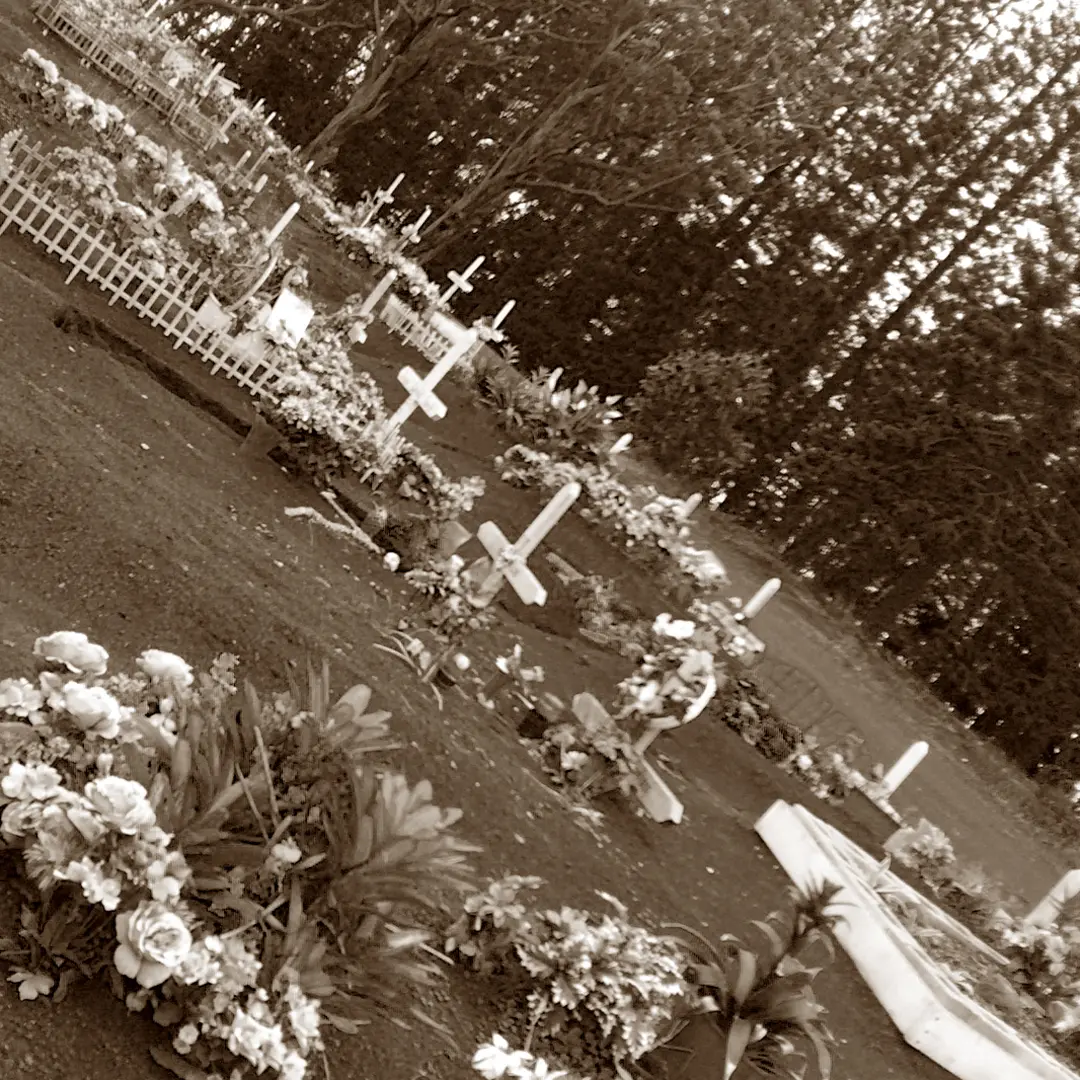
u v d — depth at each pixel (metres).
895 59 39.44
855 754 21.42
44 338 9.98
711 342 42.53
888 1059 9.18
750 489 39.59
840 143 41.59
